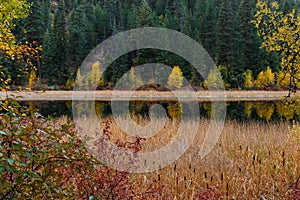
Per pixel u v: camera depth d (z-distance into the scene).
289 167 4.83
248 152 5.71
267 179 4.37
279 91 26.47
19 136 1.61
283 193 4.04
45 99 22.45
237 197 3.97
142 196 3.40
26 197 1.80
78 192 2.65
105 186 2.98
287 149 5.79
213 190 4.00
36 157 1.69
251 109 17.02
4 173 1.88
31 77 20.36
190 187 4.21
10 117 1.70
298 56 5.18
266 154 5.61
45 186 1.78
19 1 6.38
